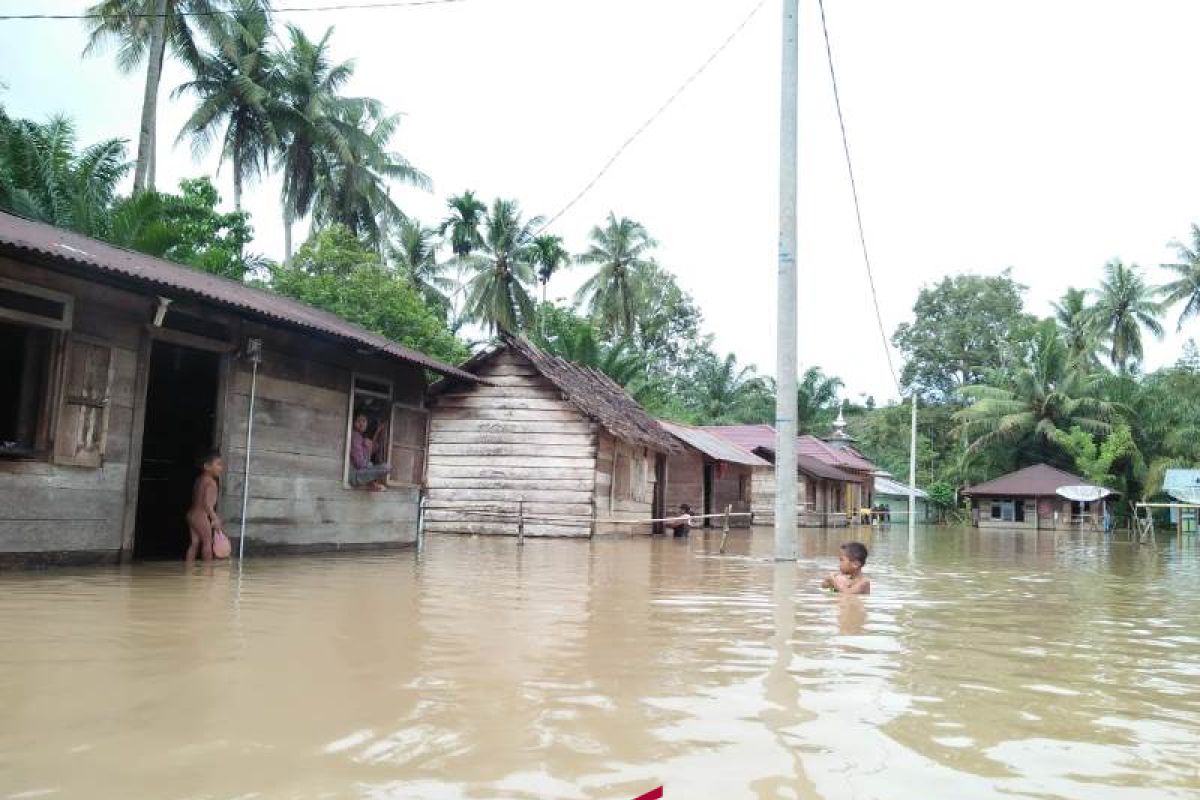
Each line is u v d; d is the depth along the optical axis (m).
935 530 41.22
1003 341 58.31
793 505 13.88
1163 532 45.66
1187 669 5.42
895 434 62.38
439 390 20.42
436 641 5.39
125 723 3.43
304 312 12.50
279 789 2.74
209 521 10.34
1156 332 51.91
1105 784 3.05
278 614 6.34
